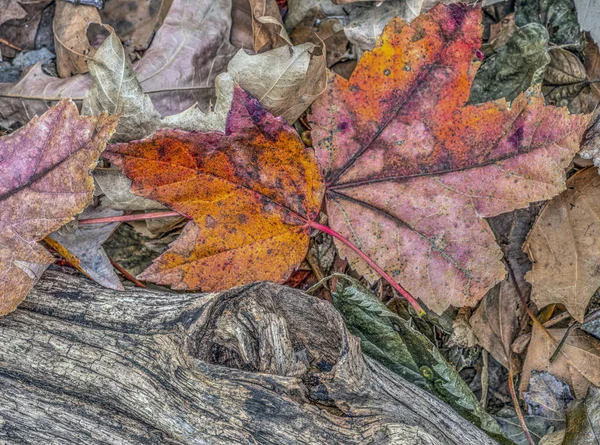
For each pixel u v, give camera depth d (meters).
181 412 0.17
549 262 0.22
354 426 0.17
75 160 0.18
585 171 0.22
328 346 0.19
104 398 0.18
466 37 0.19
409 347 0.21
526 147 0.20
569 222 0.22
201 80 0.22
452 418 0.20
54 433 0.17
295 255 0.20
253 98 0.18
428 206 0.20
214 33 0.22
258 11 0.22
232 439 0.17
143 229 0.22
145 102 0.19
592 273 0.22
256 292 0.18
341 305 0.21
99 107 0.20
